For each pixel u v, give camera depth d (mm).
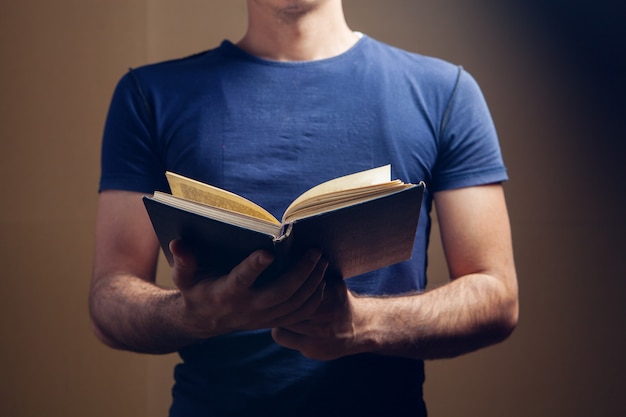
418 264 1523
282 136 1497
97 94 3004
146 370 2979
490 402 2881
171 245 1014
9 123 3025
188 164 1507
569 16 2922
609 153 2910
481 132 1574
